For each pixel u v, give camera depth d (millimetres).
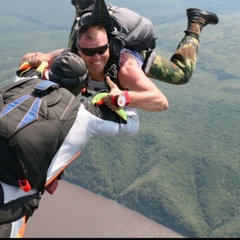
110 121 1582
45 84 1421
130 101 1670
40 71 1790
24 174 1280
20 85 1456
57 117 1354
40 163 1306
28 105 1346
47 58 1957
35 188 1343
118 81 1797
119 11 1914
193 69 2256
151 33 1957
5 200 1295
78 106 1437
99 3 1792
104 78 1790
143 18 1954
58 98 1404
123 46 1789
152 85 1763
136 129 1729
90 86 1830
